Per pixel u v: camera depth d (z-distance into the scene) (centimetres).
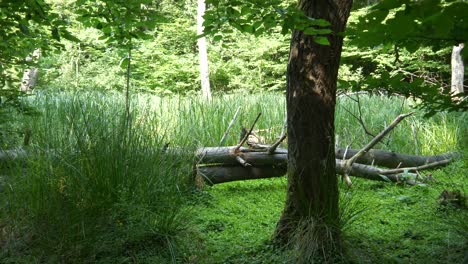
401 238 383
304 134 333
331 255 327
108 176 377
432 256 342
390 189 548
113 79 1283
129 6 400
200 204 478
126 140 420
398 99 872
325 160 334
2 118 482
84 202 359
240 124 669
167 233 368
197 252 360
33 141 429
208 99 789
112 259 333
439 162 592
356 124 757
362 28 177
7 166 425
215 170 543
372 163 589
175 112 683
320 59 326
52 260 323
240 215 455
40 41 473
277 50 1747
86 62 1450
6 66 505
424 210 461
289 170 346
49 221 339
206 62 1366
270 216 451
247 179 550
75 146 405
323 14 321
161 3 1827
